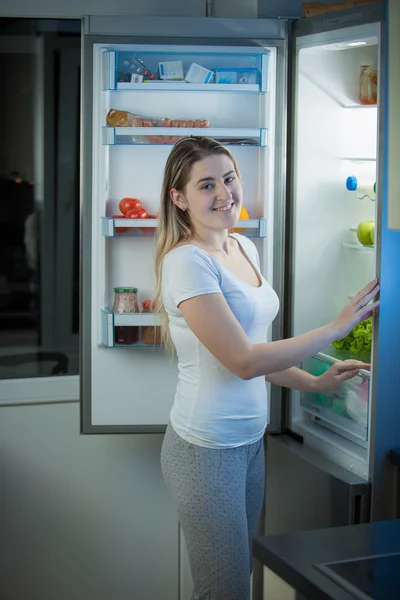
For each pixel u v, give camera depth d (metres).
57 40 2.85
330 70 2.58
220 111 2.62
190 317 2.04
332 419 2.59
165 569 2.99
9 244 2.91
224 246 2.22
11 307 2.93
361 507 2.37
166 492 2.95
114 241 2.62
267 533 2.81
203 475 2.12
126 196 2.62
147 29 2.47
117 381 2.62
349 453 2.47
